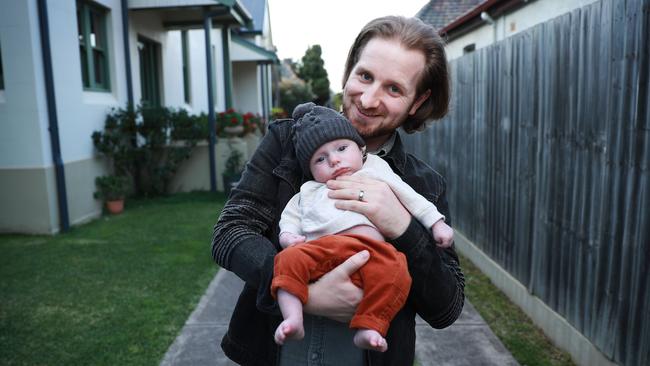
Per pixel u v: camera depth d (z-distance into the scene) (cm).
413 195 135
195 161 959
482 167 499
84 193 704
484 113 489
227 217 134
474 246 530
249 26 1197
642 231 242
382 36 136
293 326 114
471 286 462
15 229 621
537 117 366
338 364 133
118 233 624
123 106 859
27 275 462
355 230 128
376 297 119
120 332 349
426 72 137
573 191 314
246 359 145
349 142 134
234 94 1920
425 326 375
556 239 340
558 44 331
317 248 122
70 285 437
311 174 141
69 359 310
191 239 593
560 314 337
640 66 242
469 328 369
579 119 305
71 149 677
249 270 124
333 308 119
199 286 440
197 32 1349
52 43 633
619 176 262
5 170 611
